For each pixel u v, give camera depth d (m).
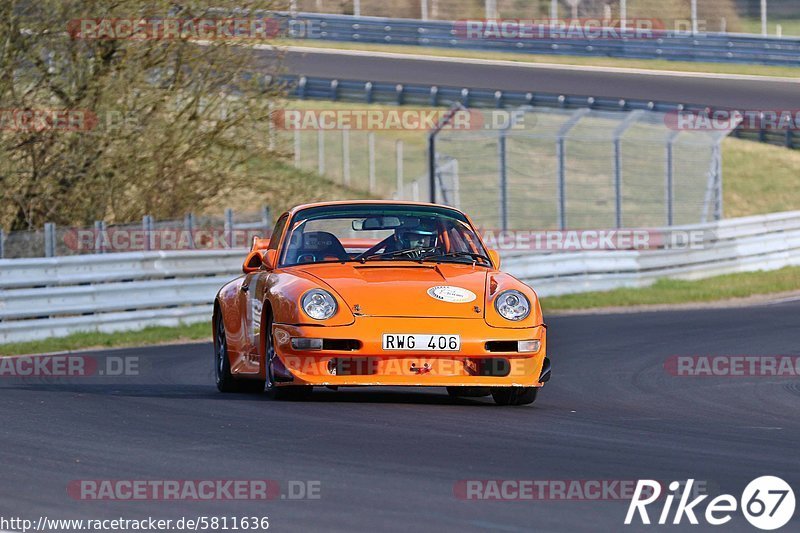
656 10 161.12
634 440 22.58
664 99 124.50
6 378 36.66
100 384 34.38
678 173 104.19
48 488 17.53
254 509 16.08
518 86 129.88
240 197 75.88
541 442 21.92
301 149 116.25
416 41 153.75
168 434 22.59
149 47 69.19
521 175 107.25
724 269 82.50
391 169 112.75
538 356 26.91
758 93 131.62
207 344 49.31
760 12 163.88
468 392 30.03
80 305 52.78
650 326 53.88
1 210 68.56
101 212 70.38
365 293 26.70
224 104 71.94
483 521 15.37
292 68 128.25
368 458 19.89
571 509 16.11
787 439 23.41
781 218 87.44
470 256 29.86
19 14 65.56
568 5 161.62
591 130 116.44
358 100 126.50
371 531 14.84
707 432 24.25
